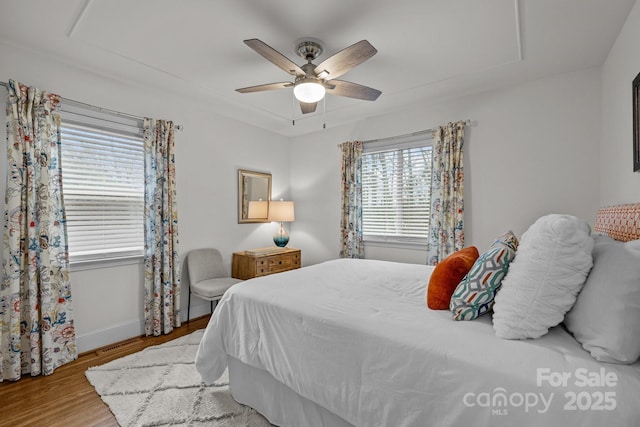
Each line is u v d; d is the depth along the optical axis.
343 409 1.30
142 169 3.07
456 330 1.22
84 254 2.66
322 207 4.39
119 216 2.90
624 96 2.01
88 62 2.47
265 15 1.90
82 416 1.78
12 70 2.24
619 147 2.11
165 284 3.03
